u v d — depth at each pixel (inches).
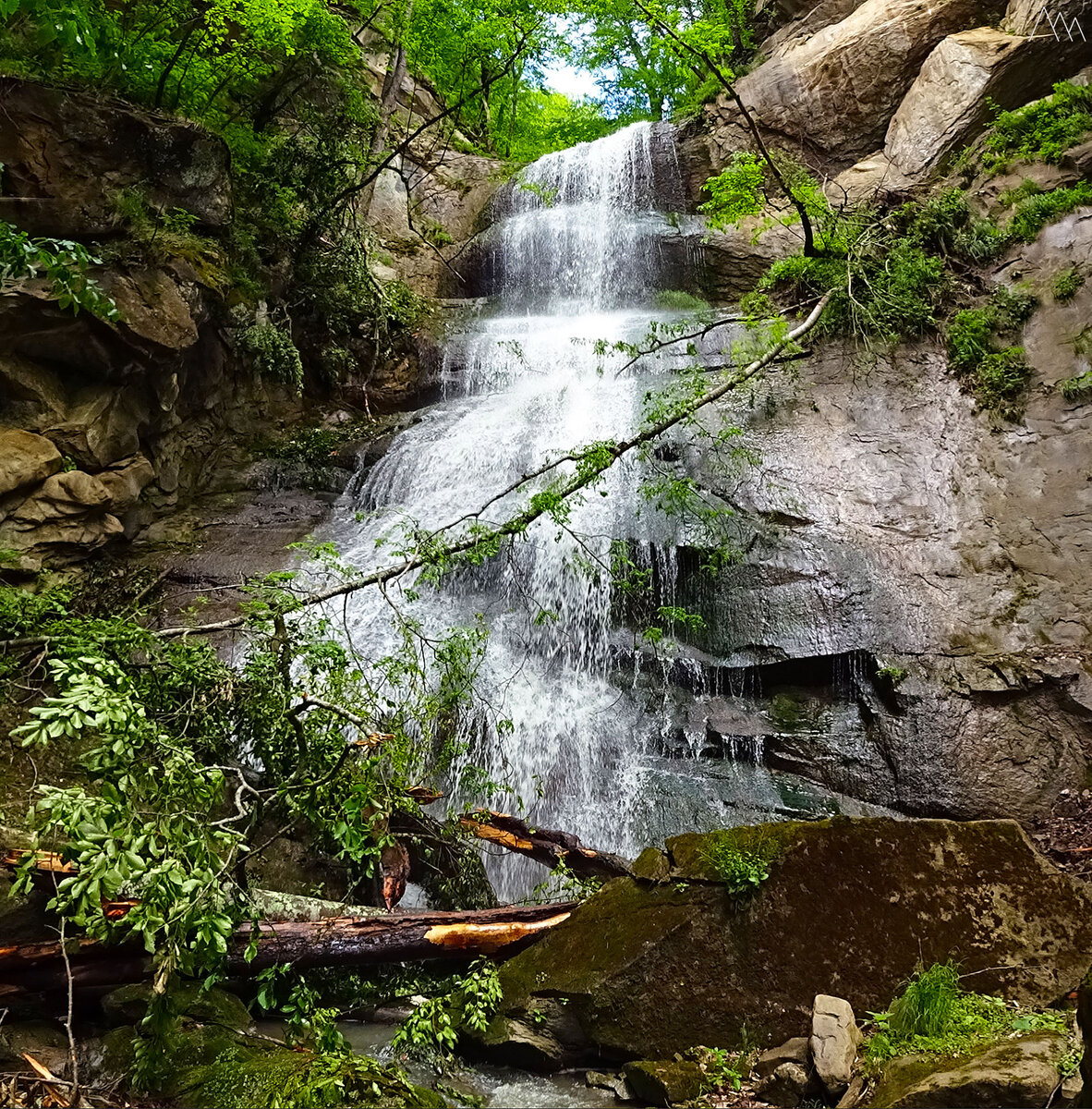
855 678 283.9
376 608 305.0
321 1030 129.0
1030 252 379.2
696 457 346.0
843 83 516.4
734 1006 141.1
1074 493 308.3
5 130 267.3
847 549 307.7
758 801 254.7
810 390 370.0
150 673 157.1
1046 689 266.8
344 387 442.0
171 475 337.4
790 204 493.7
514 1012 147.0
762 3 628.1
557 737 275.6
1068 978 140.4
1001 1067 111.7
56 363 288.2
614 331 465.1
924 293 384.5
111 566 299.1
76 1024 143.5
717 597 305.1
